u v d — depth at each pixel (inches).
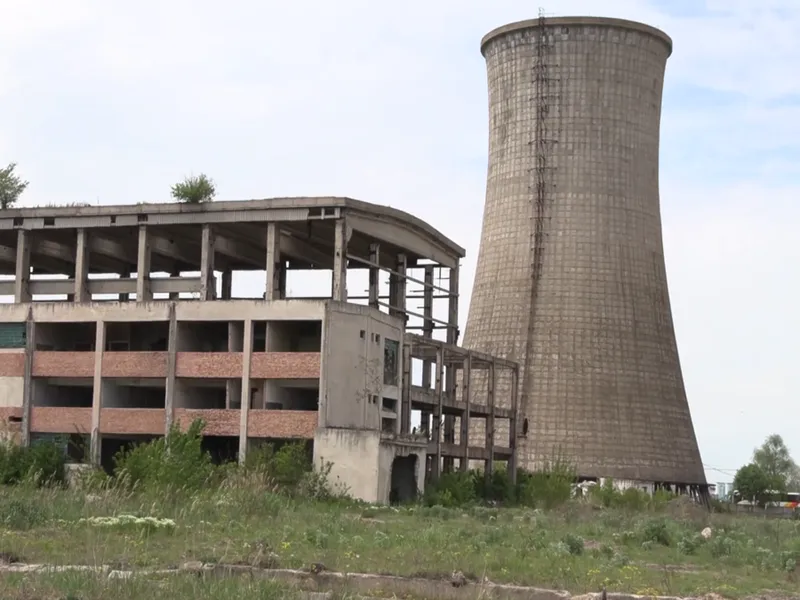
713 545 1512.1
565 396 3742.6
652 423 3772.1
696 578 1195.9
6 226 2561.5
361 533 1414.9
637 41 3944.4
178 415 2299.5
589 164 3882.9
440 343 2667.3
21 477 2117.4
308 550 1184.8
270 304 2271.2
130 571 947.3
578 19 3912.4
